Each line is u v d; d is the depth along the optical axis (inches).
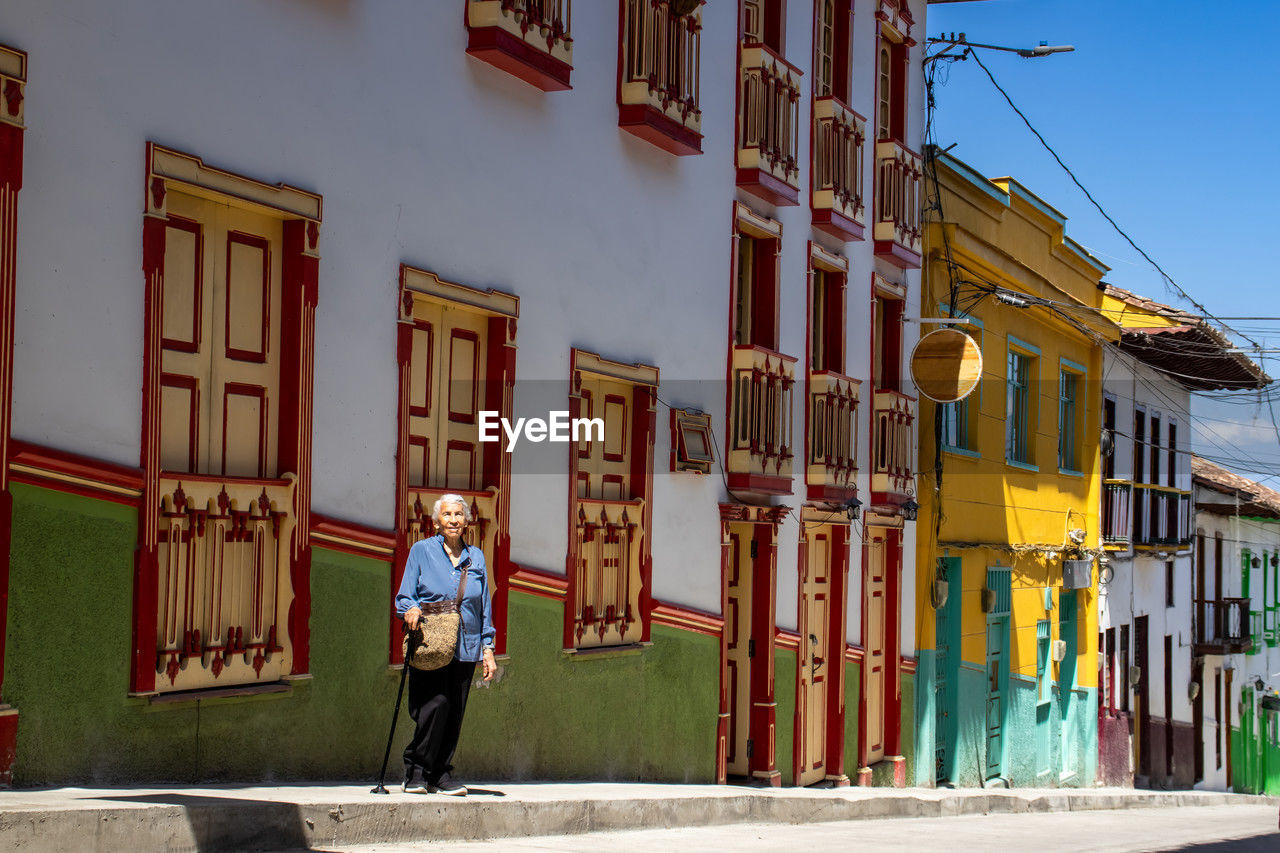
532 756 422.9
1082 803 808.9
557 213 438.0
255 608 318.7
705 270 536.7
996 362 820.0
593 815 362.9
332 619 341.4
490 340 410.6
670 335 510.0
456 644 316.8
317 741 336.2
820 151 629.9
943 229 737.0
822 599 647.1
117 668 284.0
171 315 303.9
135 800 250.8
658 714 498.3
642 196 490.9
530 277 423.5
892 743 705.0
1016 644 856.9
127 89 286.2
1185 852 481.1
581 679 448.8
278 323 331.3
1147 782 1113.4
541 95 429.7
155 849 235.0
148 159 290.0
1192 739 1243.8
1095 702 989.8
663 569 504.1
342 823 273.7
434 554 318.7
